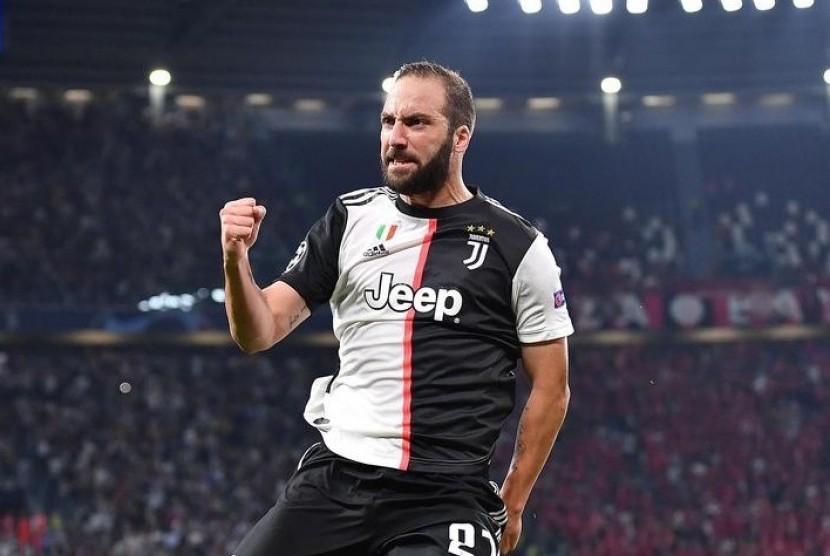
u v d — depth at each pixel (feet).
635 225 386.93
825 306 364.38
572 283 368.48
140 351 332.80
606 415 340.59
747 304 365.20
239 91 361.10
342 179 384.47
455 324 37.91
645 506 302.86
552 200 396.57
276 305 38.83
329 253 39.47
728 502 307.17
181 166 356.18
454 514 36.78
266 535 37.81
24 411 297.74
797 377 353.10
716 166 403.13
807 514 303.27
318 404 39.55
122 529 264.72
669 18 341.82
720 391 348.18
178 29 324.80
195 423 309.22
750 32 353.10
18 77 348.59
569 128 407.23
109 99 363.35
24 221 327.47
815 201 393.91
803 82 374.84
